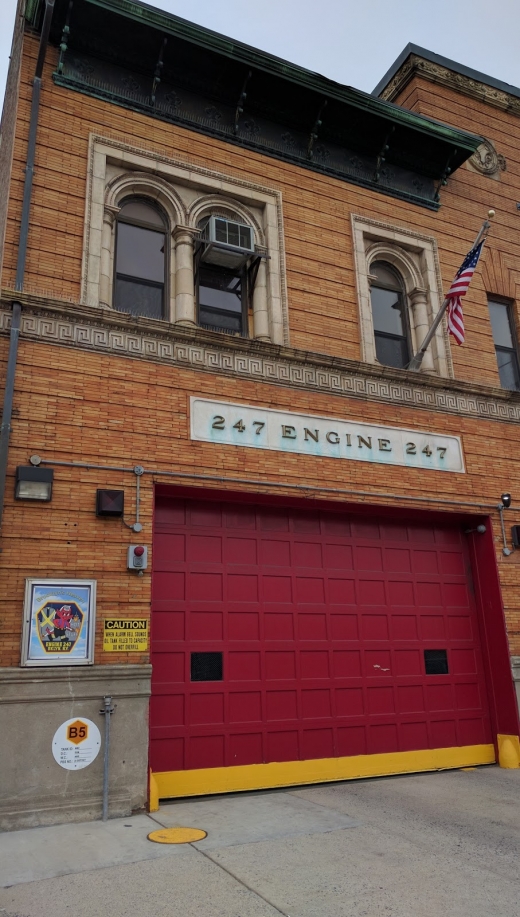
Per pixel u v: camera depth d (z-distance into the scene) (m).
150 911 5.06
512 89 16.06
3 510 8.12
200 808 8.27
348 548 11.09
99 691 8.05
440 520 12.02
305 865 6.06
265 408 10.38
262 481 10.02
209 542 10.00
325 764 9.85
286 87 11.89
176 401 9.70
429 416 11.97
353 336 11.80
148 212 11.05
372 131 12.91
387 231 12.93
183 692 9.23
